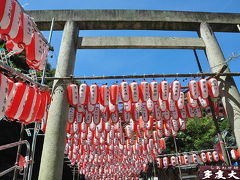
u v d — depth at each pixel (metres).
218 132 7.41
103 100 5.86
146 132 9.39
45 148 5.24
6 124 12.24
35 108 4.16
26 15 3.49
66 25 7.29
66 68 6.35
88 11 7.69
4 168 11.95
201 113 7.71
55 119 5.55
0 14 2.78
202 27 8.00
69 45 6.77
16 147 12.89
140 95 6.09
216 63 7.14
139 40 7.34
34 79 4.53
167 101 6.62
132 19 7.75
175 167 18.59
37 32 4.04
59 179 5.08
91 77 6.12
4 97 2.96
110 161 14.29
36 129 4.98
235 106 6.51
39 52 3.82
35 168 14.27
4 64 3.29
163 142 12.08
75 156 11.47
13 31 3.02
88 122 6.79
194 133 19.39
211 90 6.18
